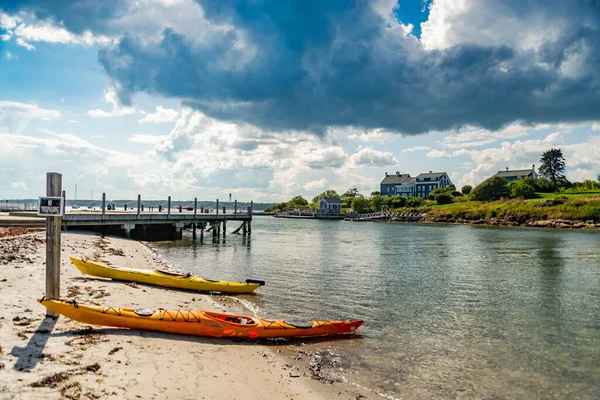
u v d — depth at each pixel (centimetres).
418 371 930
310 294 1692
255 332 1070
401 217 10706
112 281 1630
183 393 676
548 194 10025
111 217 3494
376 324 1289
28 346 764
